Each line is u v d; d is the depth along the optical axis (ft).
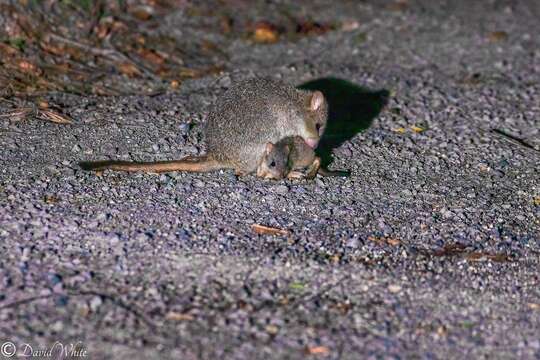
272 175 38.88
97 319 28.27
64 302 29.01
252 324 28.43
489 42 63.21
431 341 28.27
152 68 53.52
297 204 37.40
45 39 53.11
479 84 54.49
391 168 41.68
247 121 38.88
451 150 44.14
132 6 61.11
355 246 34.12
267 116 39.27
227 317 28.73
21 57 50.60
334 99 50.60
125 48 55.26
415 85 53.52
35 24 53.78
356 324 28.89
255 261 32.37
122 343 27.09
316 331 28.32
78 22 56.08
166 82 51.52
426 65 58.03
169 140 42.57
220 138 38.81
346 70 55.62
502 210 38.27
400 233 35.65
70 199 36.37
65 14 56.18
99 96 48.08
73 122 43.86
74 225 34.22
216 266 31.83
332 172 40.40
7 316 28.17
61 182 37.81
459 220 37.09
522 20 69.31
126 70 52.31
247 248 33.32
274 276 31.48
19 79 48.49
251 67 55.36
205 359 26.48
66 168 39.09
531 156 43.86
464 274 32.71
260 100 39.24
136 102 47.37
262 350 27.09
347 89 52.26
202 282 30.76
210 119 39.52
